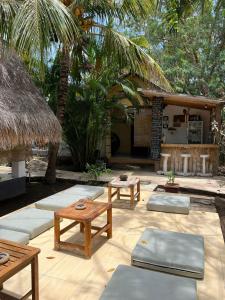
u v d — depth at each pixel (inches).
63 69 267.7
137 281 90.0
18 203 224.7
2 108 181.9
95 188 223.1
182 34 450.9
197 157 342.0
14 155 234.5
